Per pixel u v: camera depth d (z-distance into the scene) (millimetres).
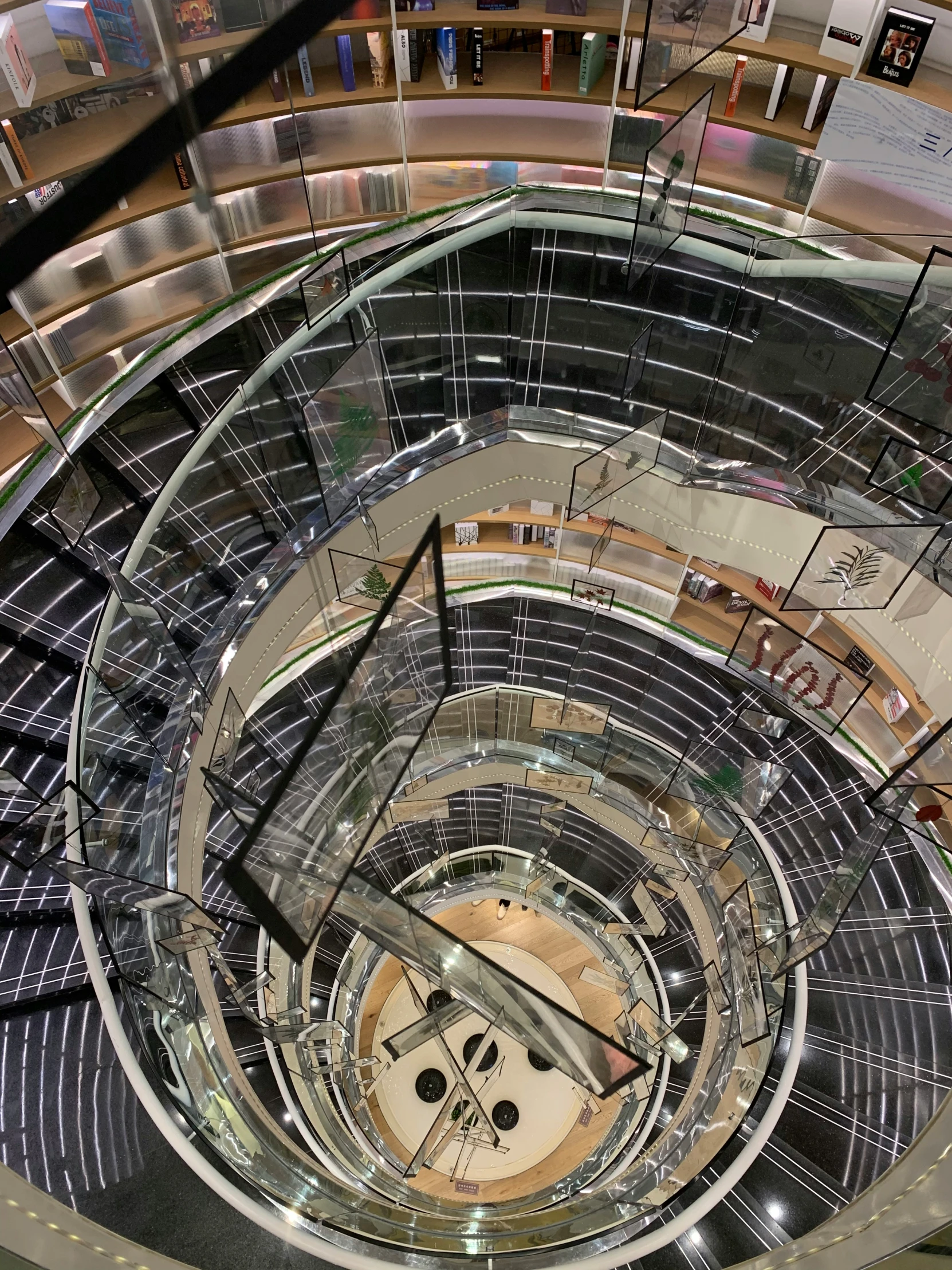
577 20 6844
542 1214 6320
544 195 6770
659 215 5832
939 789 5625
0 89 5539
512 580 10047
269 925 2521
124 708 5895
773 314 6500
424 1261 5484
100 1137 5531
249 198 7746
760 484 6500
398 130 7840
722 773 8766
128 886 5125
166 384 7957
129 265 7355
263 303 7703
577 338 6723
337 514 6586
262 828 2510
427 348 6676
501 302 6688
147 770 6047
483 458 7016
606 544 8914
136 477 7520
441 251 6613
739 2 5238
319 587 6699
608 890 11820
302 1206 5516
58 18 5398
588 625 9445
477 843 12531
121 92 5711
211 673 6223
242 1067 8367
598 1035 3191
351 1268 5270
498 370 6852
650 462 6676
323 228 7906
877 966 7762
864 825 8445
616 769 9281
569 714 9016
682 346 6516
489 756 9523
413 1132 11711
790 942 7281
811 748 8633
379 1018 12398
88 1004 6082
